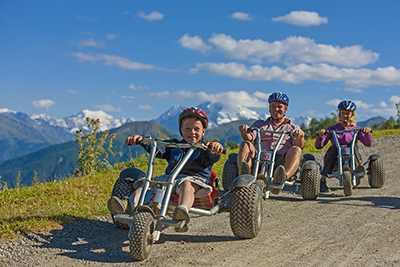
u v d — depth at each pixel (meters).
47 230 5.02
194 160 4.81
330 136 8.59
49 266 3.97
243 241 4.74
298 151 6.79
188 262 4.02
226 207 4.89
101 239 4.89
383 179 8.44
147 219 3.96
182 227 4.12
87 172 11.05
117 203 4.13
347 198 7.50
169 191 4.25
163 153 5.03
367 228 5.18
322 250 4.32
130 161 12.34
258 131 7.03
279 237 4.88
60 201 6.93
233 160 7.73
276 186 6.20
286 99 7.38
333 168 8.38
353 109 8.55
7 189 8.35
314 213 6.22
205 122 4.85
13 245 4.45
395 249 4.27
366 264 3.84
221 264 3.95
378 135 21.06
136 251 3.89
